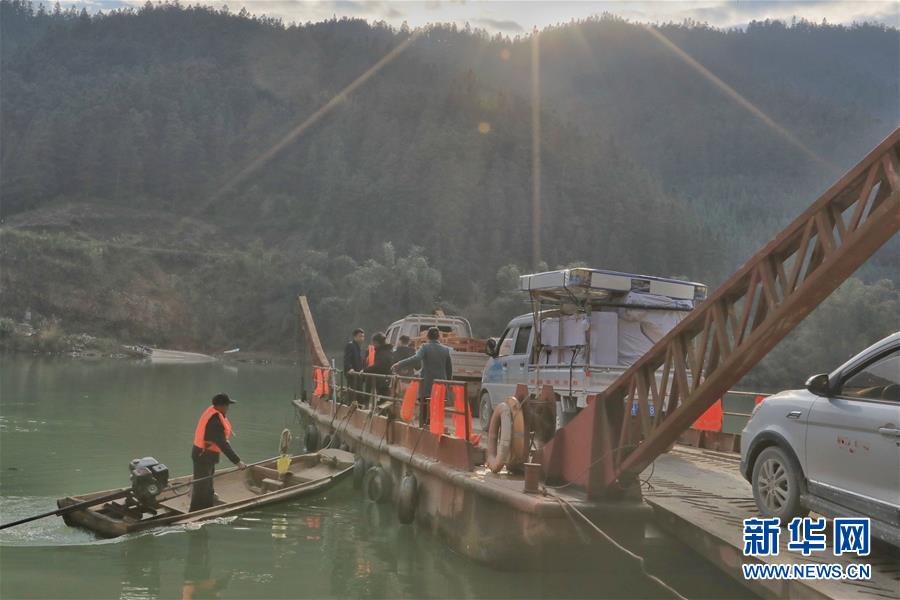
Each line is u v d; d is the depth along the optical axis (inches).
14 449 681.0
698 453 503.8
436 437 408.2
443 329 866.1
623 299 542.6
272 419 1027.9
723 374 270.4
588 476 316.5
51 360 3048.7
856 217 234.1
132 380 1863.9
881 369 251.9
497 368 650.2
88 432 813.2
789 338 3191.4
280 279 5605.3
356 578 326.6
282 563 348.2
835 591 220.4
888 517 233.9
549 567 306.3
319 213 7859.3
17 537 381.7
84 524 398.3
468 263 6584.6
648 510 307.7
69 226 7175.2
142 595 300.8
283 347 5265.8
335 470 542.0
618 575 307.7
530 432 357.4
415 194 7637.8
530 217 7396.7
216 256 5989.2
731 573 261.9
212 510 425.7
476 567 337.1
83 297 5083.7
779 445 285.9
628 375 311.4
